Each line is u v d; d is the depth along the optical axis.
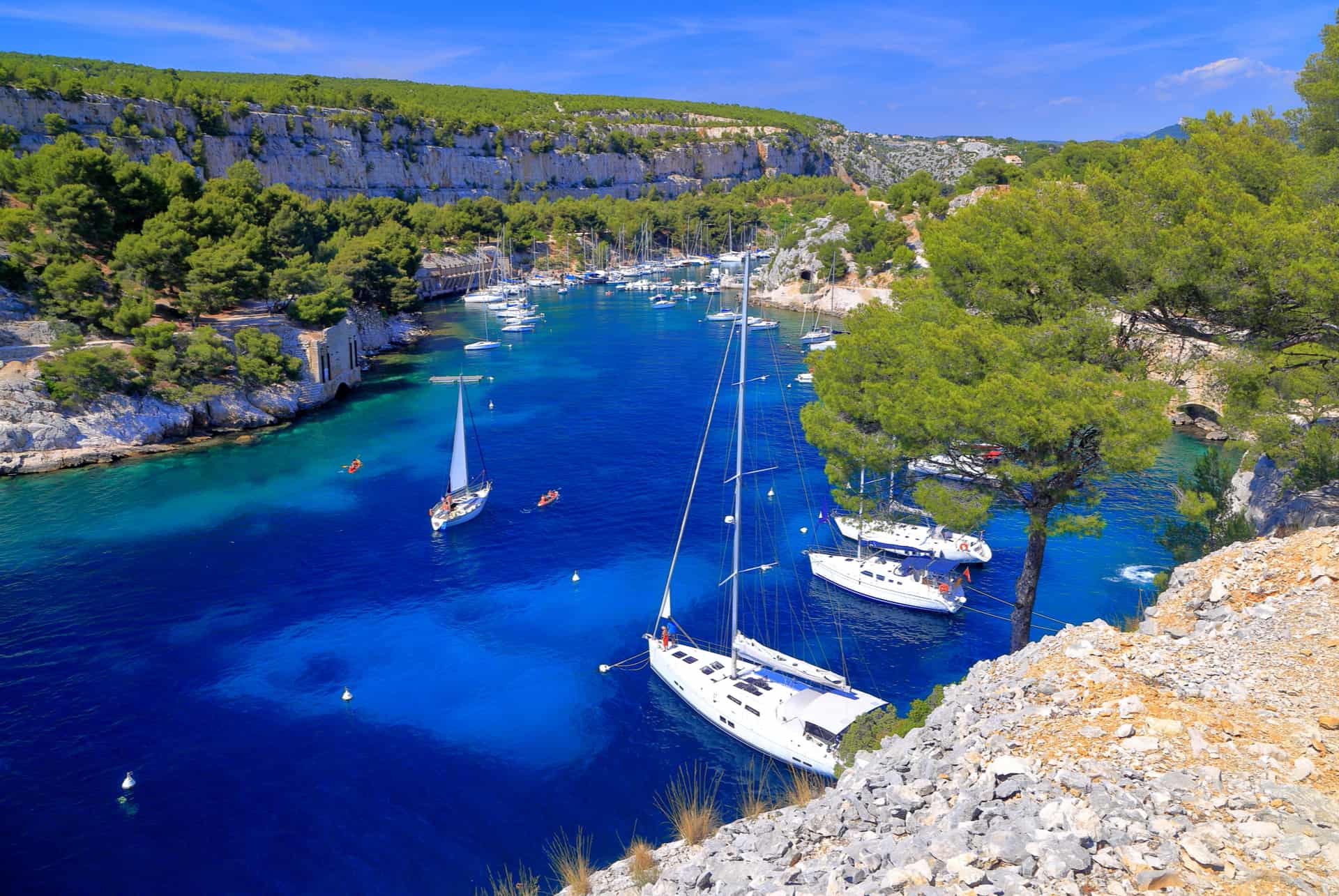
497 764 37.06
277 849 31.92
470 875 30.61
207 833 32.78
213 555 59.16
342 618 50.38
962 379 32.16
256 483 74.31
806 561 57.94
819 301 174.25
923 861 13.88
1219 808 13.67
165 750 38.03
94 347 85.25
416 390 109.75
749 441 84.75
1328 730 15.26
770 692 39.91
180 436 87.12
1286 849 12.45
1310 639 18.64
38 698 42.06
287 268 109.25
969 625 48.69
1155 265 29.55
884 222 175.12
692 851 24.14
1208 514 37.91
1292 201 30.80
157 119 181.75
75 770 36.56
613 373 118.12
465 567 57.25
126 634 48.44
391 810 34.12
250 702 41.88
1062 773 15.27
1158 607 24.09
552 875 30.55
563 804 34.41
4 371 79.56
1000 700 19.30
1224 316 30.36
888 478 39.38
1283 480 36.50
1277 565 22.50
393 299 144.62
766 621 49.81
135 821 33.38
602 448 83.25
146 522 65.19
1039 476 29.28
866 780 19.11
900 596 51.09
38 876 30.45
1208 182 31.36
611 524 64.44
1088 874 12.78
